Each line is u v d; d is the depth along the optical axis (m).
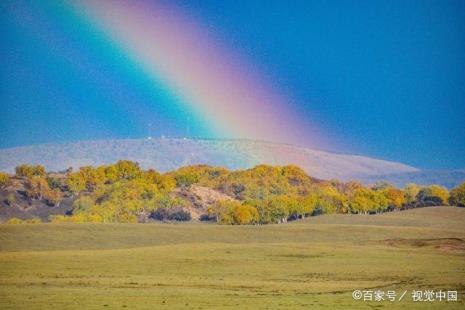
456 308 71.25
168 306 70.12
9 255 130.75
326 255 135.88
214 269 114.25
